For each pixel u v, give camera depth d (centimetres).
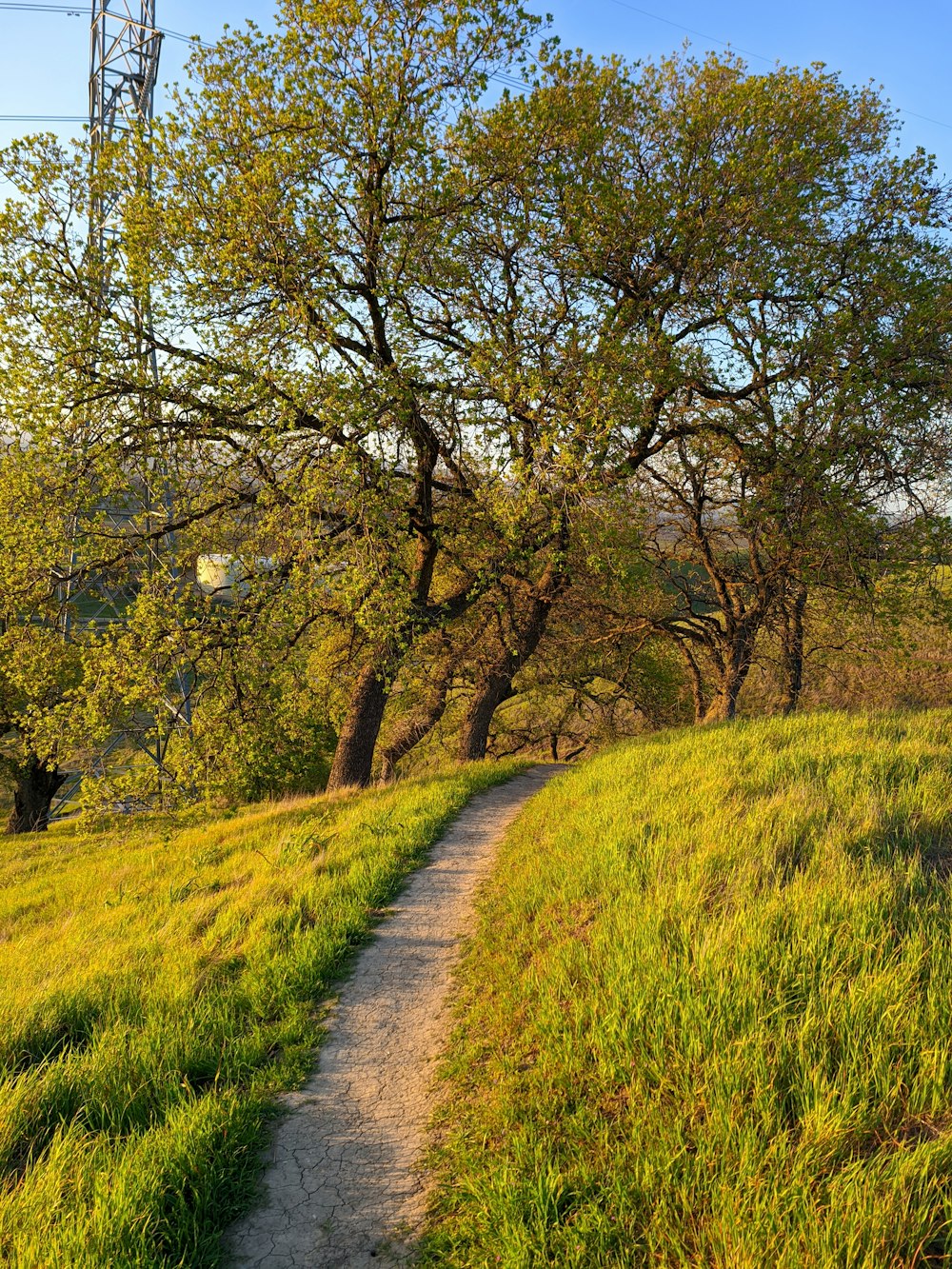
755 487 1543
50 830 2352
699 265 1323
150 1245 289
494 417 1208
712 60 1520
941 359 1352
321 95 1105
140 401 1195
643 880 528
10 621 1441
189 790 1283
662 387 1397
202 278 1148
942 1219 235
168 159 1107
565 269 1363
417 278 1242
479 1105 375
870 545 1402
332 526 1236
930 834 528
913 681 2177
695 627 2056
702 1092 307
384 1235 304
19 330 1088
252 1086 414
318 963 566
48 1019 489
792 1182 248
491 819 1059
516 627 1820
